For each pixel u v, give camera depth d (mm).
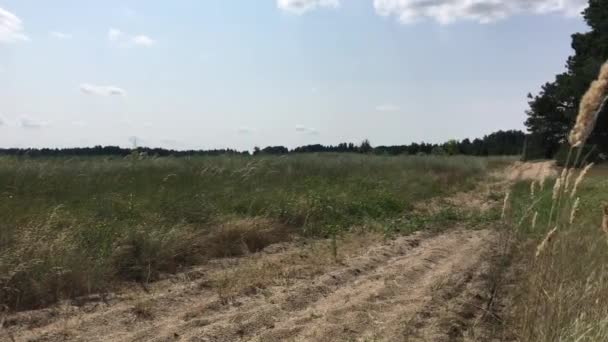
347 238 9531
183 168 12727
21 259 5812
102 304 5754
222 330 5078
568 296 4508
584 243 5969
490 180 22438
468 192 18594
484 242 9172
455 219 12117
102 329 5094
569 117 35156
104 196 9086
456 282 6668
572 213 4426
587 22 36562
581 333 4023
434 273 7316
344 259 7902
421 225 11102
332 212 10984
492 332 5125
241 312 5566
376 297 6121
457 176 22812
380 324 5266
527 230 7766
